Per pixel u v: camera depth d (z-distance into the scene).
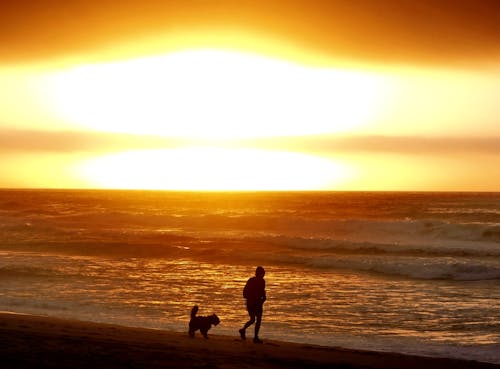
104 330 31.11
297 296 51.09
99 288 54.09
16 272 62.28
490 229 97.62
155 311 44.34
